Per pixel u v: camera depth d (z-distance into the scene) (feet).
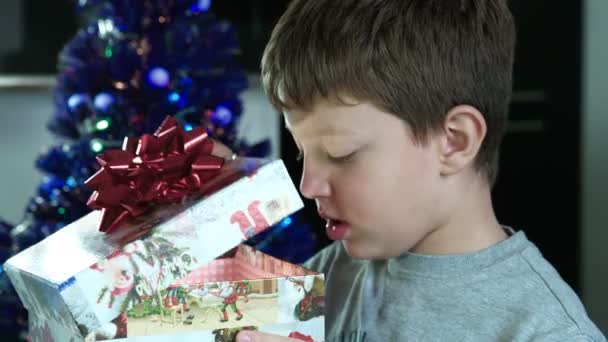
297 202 2.69
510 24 3.13
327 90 2.76
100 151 5.07
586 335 2.83
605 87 8.72
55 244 2.96
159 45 5.24
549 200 9.07
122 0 5.27
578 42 8.73
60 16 10.58
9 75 10.59
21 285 2.91
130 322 2.50
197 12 5.53
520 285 2.99
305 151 2.88
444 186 2.95
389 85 2.76
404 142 2.83
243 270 3.19
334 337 3.43
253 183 2.65
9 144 11.10
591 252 8.90
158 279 2.53
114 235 2.73
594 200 8.87
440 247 3.11
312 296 2.66
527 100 9.04
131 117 5.12
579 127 8.82
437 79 2.85
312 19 2.89
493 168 3.16
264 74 3.04
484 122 2.89
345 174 2.85
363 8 2.85
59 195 5.31
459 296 3.05
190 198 2.75
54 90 5.69
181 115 5.18
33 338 3.05
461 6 2.97
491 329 2.94
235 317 2.59
